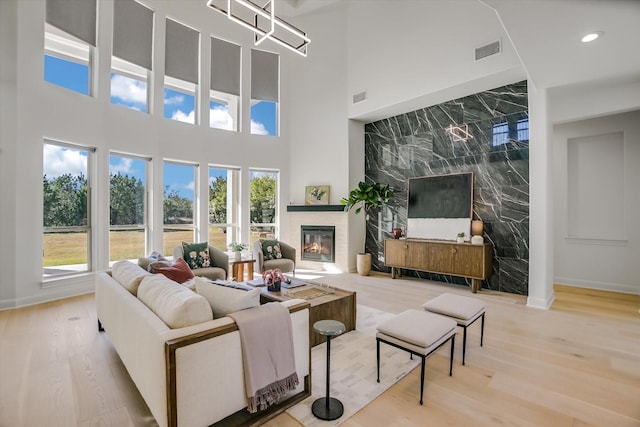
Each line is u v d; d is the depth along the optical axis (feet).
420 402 6.44
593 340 9.63
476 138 16.37
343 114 20.80
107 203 15.55
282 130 22.66
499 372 7.74
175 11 18.40
